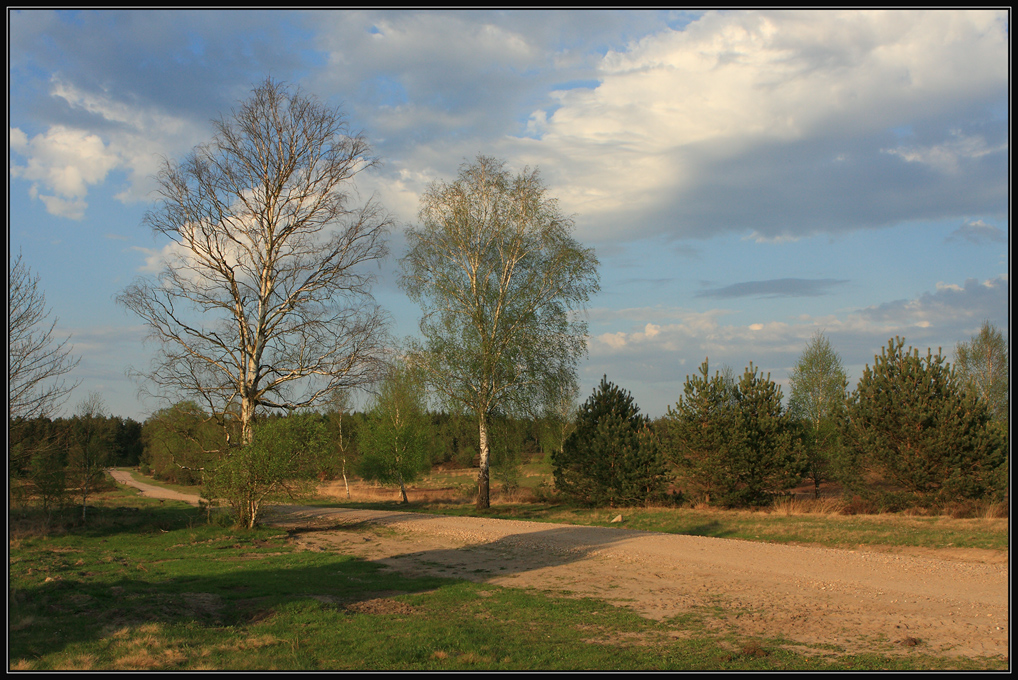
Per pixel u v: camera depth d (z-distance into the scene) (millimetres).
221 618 10328
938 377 23188
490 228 29594
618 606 10961
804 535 18766
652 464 29016
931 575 12469
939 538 16406
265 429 22297
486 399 29594
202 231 22453
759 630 9219
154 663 7520
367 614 10430
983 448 21406
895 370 23938
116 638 8562
